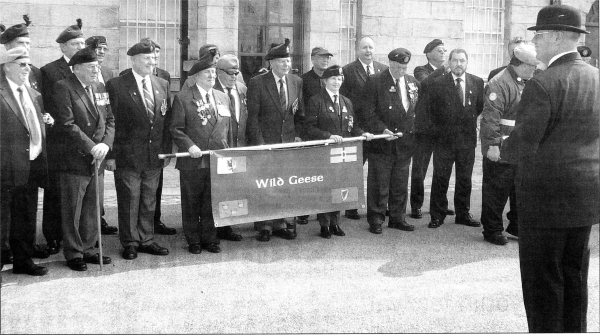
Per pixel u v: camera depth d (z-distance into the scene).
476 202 8.27
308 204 6.36
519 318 4.76
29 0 7.36
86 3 7.64
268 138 6.41
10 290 4.99
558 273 4.19
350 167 6.50
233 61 6.31
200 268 5.60
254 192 6.12
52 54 7.48
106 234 6.57
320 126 6.51
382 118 6.79
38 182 5.32
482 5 9.31
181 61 8.22
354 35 8.99
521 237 4.24
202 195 6.03
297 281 5.35
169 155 5.82
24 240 5.29
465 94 7.11
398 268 5.75
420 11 9.06
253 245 6.30
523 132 4.09
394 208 7.02
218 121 6.02
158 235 6.57
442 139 7.13
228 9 7.84
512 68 6.43
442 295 5.16
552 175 4.07
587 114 4.07
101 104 5.57
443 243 6.57
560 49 4.16
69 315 4.54
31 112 5.23
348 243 6.46
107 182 8.59
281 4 8.16
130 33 8.00
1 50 5.23
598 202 4.13
